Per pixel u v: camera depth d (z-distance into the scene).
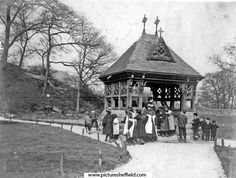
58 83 36.50
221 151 15.09
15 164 11.48
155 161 12.67
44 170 10.84
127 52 28.53
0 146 14.72
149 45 27.50
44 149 14.60
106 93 28.80
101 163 11.62
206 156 14.10
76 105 32.50
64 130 22.19
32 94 31.41
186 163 12.52
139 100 24.47
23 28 29.14
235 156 13.14
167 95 29.97
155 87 30.30
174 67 25.75
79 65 31.64
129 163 12.36
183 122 19.28
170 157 13.52
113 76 27.03
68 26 28.95
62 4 27.98
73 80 35.06
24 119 27.80
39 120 28.03
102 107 32.69
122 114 24.25
